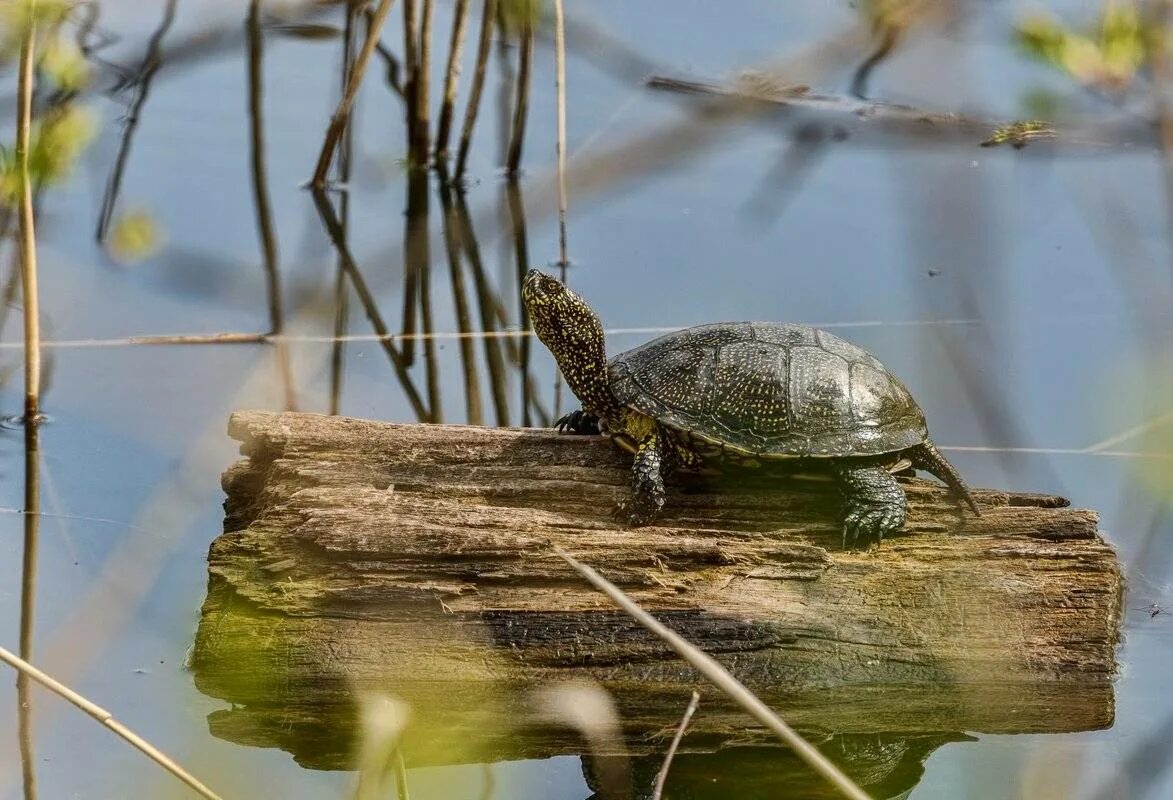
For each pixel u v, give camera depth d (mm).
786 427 9461
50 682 6141
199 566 10039
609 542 9312
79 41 19750
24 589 9516
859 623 9133
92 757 7680
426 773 7934
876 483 9484
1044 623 9203
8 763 7422
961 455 12133
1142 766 8016
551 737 8516
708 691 8875
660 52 19688
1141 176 15625
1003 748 8383
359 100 20469
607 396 9977
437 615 9031
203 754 7625
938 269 14312
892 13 4473
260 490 10297
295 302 14438
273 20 21688
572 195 4262
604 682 8914
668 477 10023
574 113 18953
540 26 19703
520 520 9414
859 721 8773
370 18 20172
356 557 9180
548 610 9070
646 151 4281
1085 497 11312
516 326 15500
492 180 18250
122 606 6168
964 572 9367
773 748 8406
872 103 18344
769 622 9062
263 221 16828
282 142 19000
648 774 8023
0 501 10875
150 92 19922
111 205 16594
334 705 8711
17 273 15086
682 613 9070
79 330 14227
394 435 10094
